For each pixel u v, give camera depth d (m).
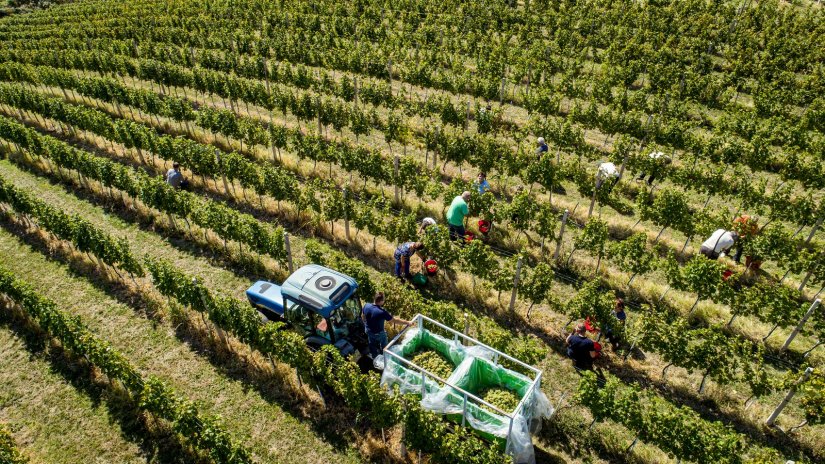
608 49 33.88
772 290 14.34
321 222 18.73
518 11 40.69
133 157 23.95
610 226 19.50
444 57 34.38
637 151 24.94
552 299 14.67
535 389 10.88
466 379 11.25
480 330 13.66
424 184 19.55
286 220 19.47
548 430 11.95
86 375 13.30
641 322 13.30
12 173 22.91
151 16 45.84
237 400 12.64
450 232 17.69
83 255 17.52
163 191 17.98
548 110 26.62
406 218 16.98
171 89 32.84
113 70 32.84
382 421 10.89
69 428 12.08
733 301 14.48
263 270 16.77
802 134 24.33
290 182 18.62
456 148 21.59
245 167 19.39
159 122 27.11
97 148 25.02
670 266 15.27
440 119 28.14
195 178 22.20
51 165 23.17
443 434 10.30
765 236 16.38
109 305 15.52
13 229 19.09
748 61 31.84
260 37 40.06
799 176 21.48
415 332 12.57
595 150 23.94
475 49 35.28
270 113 28.33
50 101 25.59
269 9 45.25
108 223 19.42
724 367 12.45
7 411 12.46
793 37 34.22
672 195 17.61
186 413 10.70
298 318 12.96
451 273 16.94
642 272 15.78
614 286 16.44
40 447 11.67
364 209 17.39
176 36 39.88
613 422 12.20
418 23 41.03
